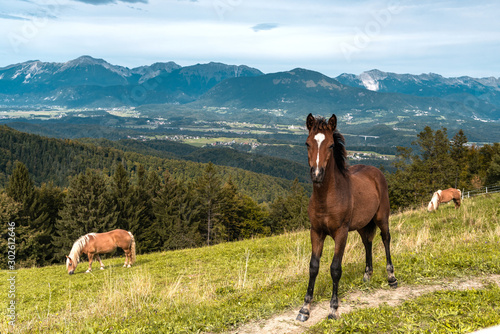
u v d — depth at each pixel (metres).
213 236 55.88
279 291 6.66
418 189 47.00
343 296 5.85
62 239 44.62
